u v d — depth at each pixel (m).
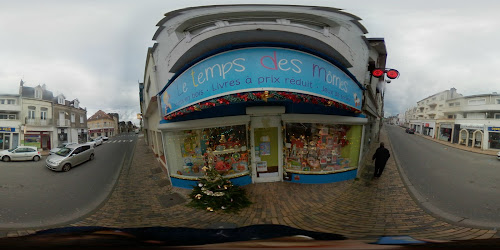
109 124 37.03
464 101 16.41
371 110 8.20
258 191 4.25
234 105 4.63
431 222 2.76
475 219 2.83
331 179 4.77
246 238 1.99
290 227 2.55
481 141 14.38
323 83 3.83
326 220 2.77
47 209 3.41
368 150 8.65
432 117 21.62
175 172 4.89
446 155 10.17
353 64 4.83
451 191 4.14
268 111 4.57
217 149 4.77
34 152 10.52
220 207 3.42
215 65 3.65
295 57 3.58
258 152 4.94
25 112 16.34
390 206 3.34
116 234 1.95
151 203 3.69
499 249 1.54
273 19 3.93
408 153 9.91
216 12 3.84
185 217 3.00
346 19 4.41
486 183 4.75
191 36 3.93
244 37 3.60
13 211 3.30
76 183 5.25
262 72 3.43
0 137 15.29
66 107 20.39
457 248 1.57
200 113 4.60
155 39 4.95
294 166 4.91
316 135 4.93
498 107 14.22
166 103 5.02
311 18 4.02
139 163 7.79
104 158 9.59
